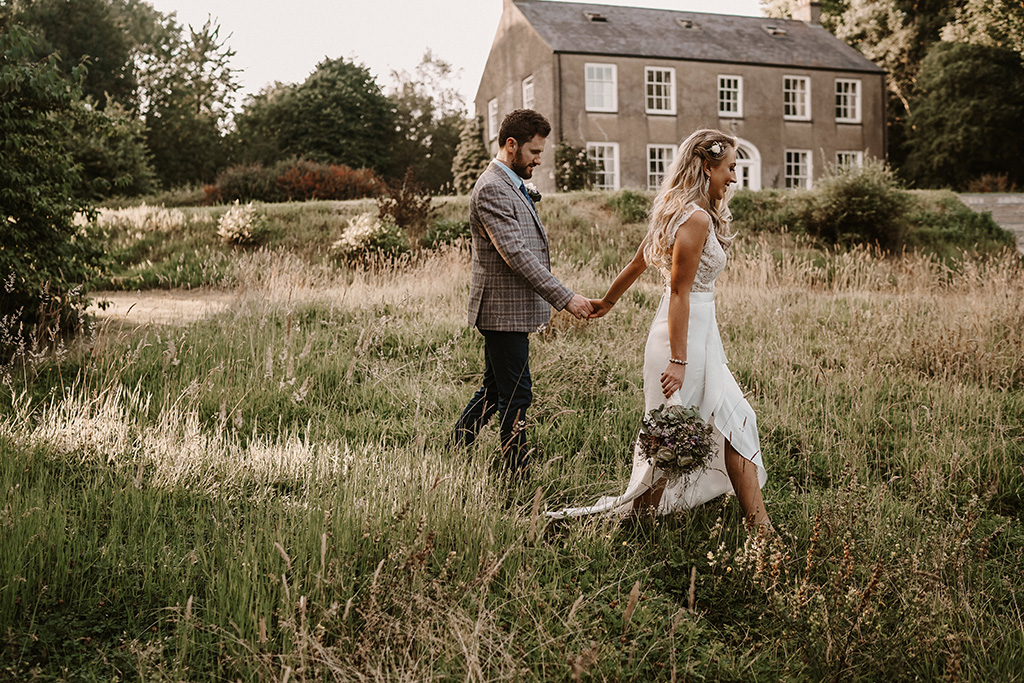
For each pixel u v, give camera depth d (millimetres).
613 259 12328
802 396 5121
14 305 5773
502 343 3537
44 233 6137
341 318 7047
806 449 4086
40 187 5992
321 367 5430
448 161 44844
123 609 2479
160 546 2762
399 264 10289
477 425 3797
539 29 25266
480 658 2244
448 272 9227
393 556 2576
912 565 2684
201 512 3113
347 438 4258
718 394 3156
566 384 5039
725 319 7336
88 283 6598
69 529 2828
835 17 33750
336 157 38375
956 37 28547
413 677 2094
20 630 2295
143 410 4281
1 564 2473
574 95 24328
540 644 2307
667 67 25203
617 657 2350
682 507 3279
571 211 14789
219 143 34625
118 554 2736
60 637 2330
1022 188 30359
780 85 26531
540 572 2830
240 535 2836
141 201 22500
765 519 3135
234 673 2141
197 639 2299
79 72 6078
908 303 7176
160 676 2068
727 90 26062
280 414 4496
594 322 6562
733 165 3145
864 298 8258
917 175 31500
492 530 2896
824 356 5934
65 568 2547
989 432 4367
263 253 9930
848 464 3846
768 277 9406
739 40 27453
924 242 15195
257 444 3879
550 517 3215
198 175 33094
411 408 4707
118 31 33031
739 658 2445
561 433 4301
